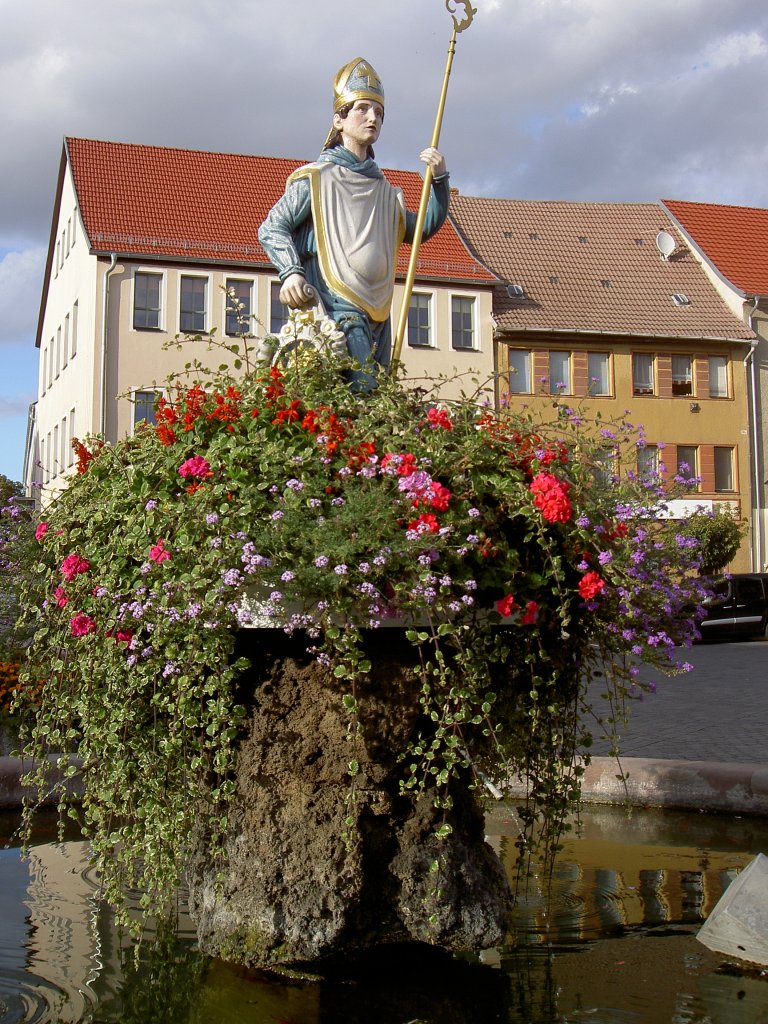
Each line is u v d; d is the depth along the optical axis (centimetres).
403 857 387
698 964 374
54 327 4016
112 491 410
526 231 3984
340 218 555
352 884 376
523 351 3641
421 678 372
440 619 358
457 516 366
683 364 3794
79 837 600
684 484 515
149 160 3600
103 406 3175
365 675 368
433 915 379
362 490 367
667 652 480
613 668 436
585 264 3912
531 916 430
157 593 362
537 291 3762
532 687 405
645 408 3725
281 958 372
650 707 1154
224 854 380
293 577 338
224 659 358
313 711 376
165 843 384
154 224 3356
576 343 3675
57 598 424
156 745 382
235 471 376
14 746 768
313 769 379
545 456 403
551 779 438
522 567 383
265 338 517
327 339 462
